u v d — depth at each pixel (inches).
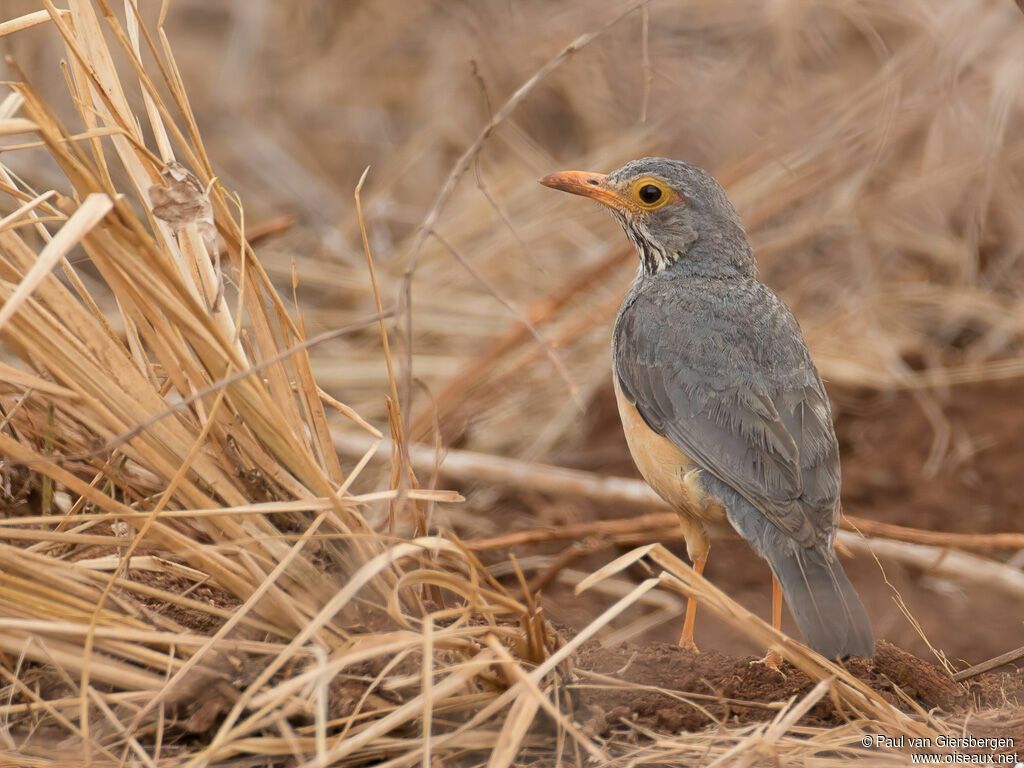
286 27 892.0
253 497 334.6
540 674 286.5
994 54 681.6
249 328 604.7
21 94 300.2
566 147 783.7
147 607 328.8
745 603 547.5
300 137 849.5
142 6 864.9
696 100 733.3
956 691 369.1
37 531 318.3
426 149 804.0
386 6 866.1
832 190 695.1
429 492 345.4
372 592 331.3
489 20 791.1
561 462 633.6
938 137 676.1
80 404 326.6
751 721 326.0
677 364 405.4
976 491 590.2
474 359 610.5
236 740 290.8
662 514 525.0
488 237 734.5
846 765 299.0
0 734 293.7
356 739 275.3
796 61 711.1
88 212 277.4
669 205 443.5
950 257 700.0
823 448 392.5
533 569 562.6
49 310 324.8
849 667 364.2
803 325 685.3
